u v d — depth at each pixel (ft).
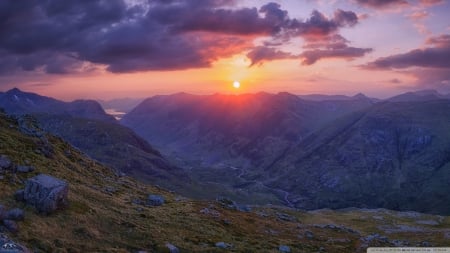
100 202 260.42
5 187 213.46
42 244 166.81
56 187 212.43
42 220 191.21
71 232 192.95
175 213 294.66
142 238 214.90
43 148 339.77
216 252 220.23
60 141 439.63
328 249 297.33
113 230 214.90
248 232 298.35
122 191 334.03
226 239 253.65
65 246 175.52
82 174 341.21
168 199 359.66
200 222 281.74
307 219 562.25
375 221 620.90
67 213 209.87
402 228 556.10
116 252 183.93
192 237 238.68
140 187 399.44
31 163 287.69
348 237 377.30
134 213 259.80
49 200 202.69
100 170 407.44
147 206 300.20
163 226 247.50
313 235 353.72
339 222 595.47
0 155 270.87
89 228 204.13
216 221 299.79
